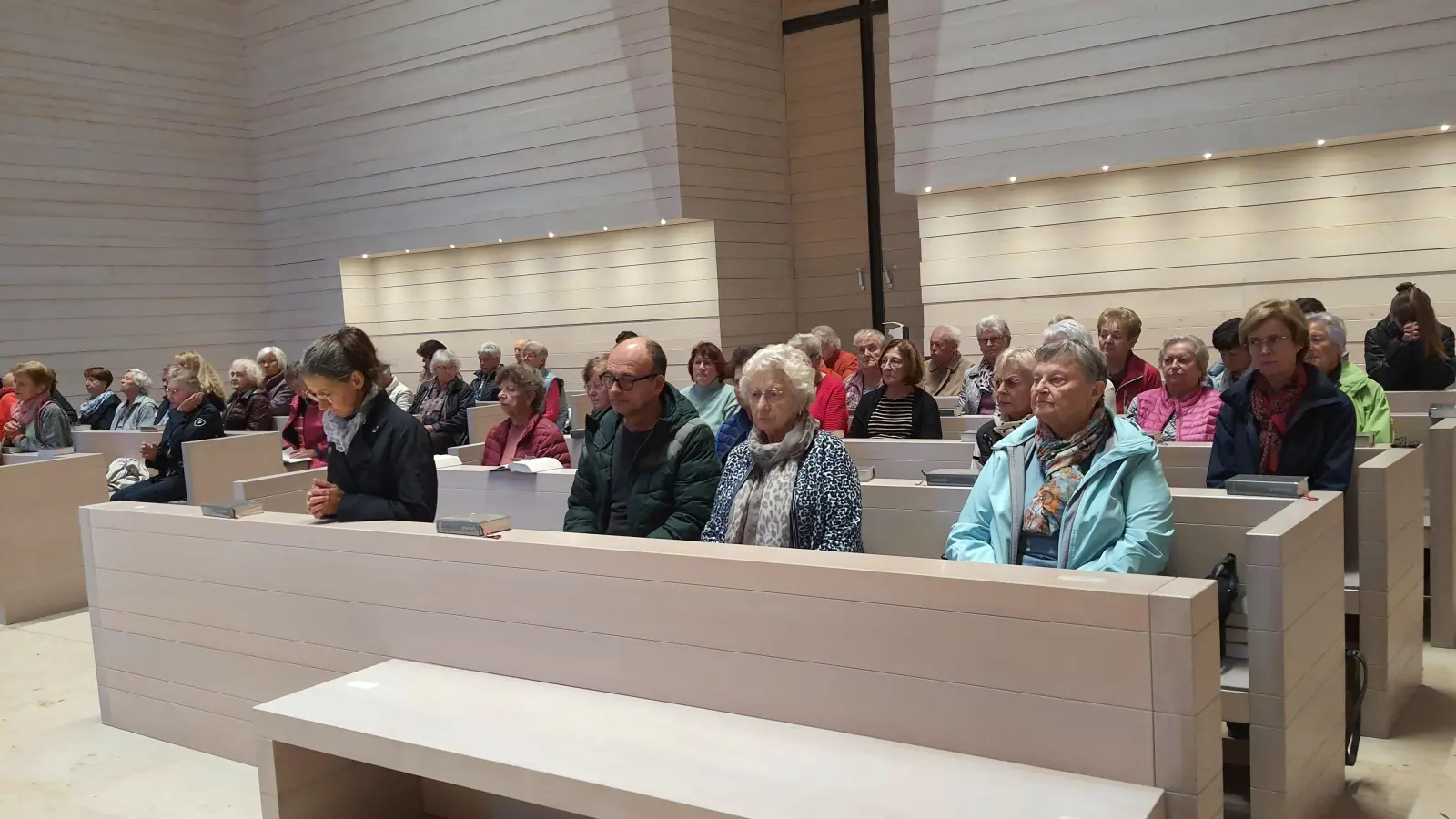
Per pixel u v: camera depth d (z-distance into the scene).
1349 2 7.34
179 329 13.35
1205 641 1.90
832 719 2.28
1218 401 4.43
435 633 2.97
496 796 2.98
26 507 5.89
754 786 2.05
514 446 5.09
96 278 12.59
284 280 14.05
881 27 11.64
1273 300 3.36
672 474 3.25
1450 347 6.59
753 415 2.93
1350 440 3.34
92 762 3.70
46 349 12.15
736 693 2.42
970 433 5.52
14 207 11.88
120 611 3.93
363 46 12.77
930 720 2.15
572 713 2.52
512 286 12.52
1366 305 7.70
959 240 9.43
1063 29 8.49
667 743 2.29
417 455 3.35
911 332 11.82
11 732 4.06
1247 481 2.98
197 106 13.51
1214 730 1.94
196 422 6.56
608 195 10.98
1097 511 2.62
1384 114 7.27
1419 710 3.53
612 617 2.60
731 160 11.30
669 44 10.41
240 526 3.45
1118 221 8.63
